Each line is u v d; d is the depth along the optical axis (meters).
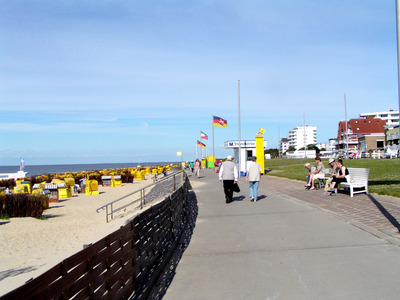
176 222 8.96
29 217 15.97
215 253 6.98
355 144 84.44
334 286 4.98
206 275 5.76
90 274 3.45
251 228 9.02
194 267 6.19
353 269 5.59
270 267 5.95
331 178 14.77
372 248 6.61
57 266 2.85
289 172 32.62
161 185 25.44
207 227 9.52
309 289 4.94
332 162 14.85
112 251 4.08
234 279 5.50
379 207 10.39
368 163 35.94
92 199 24.00
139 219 5.37
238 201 14.45
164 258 6.40
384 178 19.11
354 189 14.92
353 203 11.60
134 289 4.91
